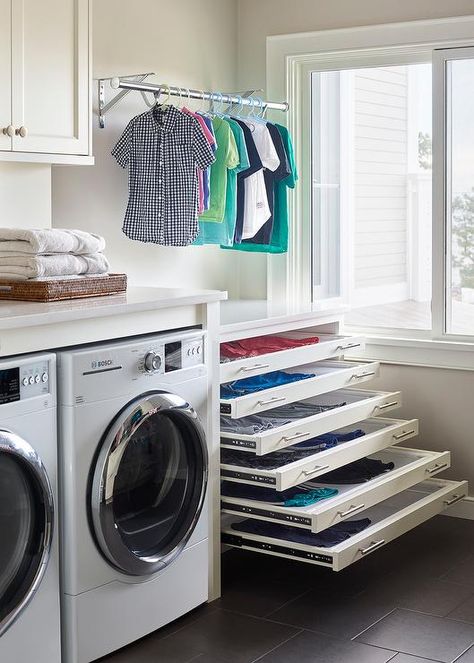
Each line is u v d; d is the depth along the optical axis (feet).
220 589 10.85
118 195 12.57
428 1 13.23
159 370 9.58
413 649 9.43
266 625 10.01
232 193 12.99
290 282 14.75
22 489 8.31
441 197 13.55
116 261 12.63
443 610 10.36
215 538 10.66
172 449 9.93
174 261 13.65
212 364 10.45
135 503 9.54
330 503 10.51
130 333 9.41
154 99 13.01
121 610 9.30
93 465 8.86
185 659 9.26
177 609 10.04
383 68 14.17
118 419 9.04
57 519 8.65
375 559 11.94
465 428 13.61
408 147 14.11
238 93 14.84
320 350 12.37
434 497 12.17
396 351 13.99
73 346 8.99
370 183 14.51
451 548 12.34
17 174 10.50
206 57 14.06
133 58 12.65
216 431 10.51
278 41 14.39
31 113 9.92
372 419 13.17
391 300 14.40
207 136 12.19
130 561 9.22
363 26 13.69
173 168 12.16
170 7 13.26
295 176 14.02
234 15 14.67
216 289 14.57
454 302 13.73
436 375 13.75
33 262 9.41
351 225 14.76
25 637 8.43
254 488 11.09
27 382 8.20
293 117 14.58
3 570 8.25
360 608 10.42
